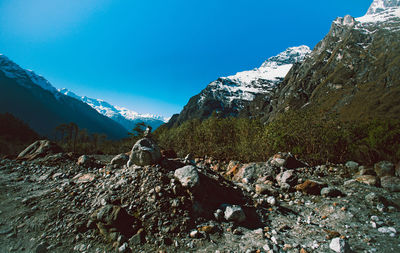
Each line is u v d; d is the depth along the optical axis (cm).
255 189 770
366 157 1057
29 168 1025
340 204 611
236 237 463
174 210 523
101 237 459
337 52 19662
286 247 416
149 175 643
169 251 414
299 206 641
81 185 705
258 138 1370
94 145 5916
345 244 394
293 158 1011
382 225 489
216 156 1653
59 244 447
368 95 12644
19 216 548
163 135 2833
